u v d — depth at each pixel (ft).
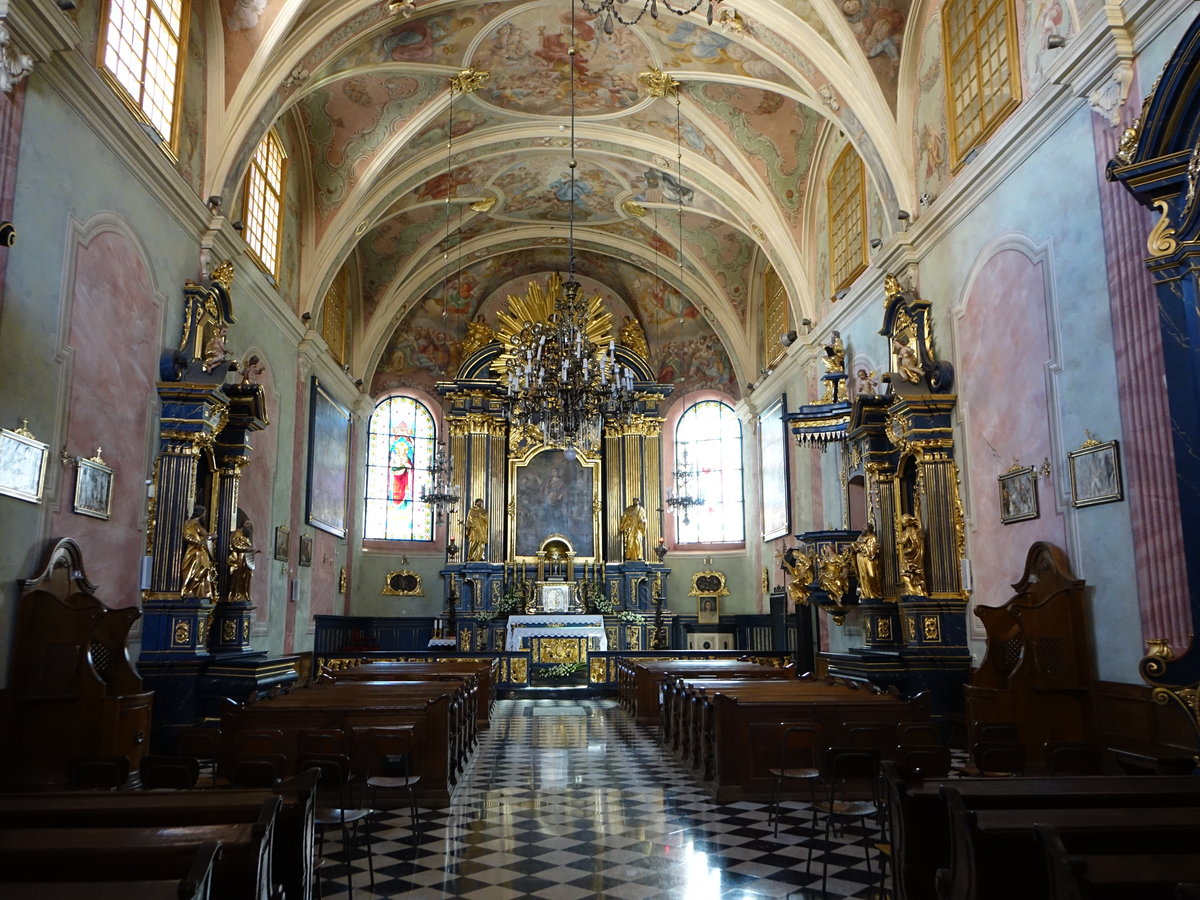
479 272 84.33
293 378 57.72
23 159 27.63
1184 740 25.52
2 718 26.53
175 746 35.60
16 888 10.09
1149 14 27.73
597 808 28.14
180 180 38.45
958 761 33.91
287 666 42.47
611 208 73.51
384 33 47.73
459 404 83.15
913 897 15.61
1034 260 34.19
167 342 38.68
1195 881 10.83
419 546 81.76
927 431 41.14
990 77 37.78
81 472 31.12
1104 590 29.60
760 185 59.98
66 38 28.19
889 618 45.03
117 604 34.37
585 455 83.82
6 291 26.73
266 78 42.88
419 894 19.88
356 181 58.44
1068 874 10.49
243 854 12.73
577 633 71.05
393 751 24.90
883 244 47.29
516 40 51.85
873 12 43.60
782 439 67.92
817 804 28.17
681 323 85.97
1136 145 25.50
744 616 77.00
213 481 42.55
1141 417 27.96
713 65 52.11
